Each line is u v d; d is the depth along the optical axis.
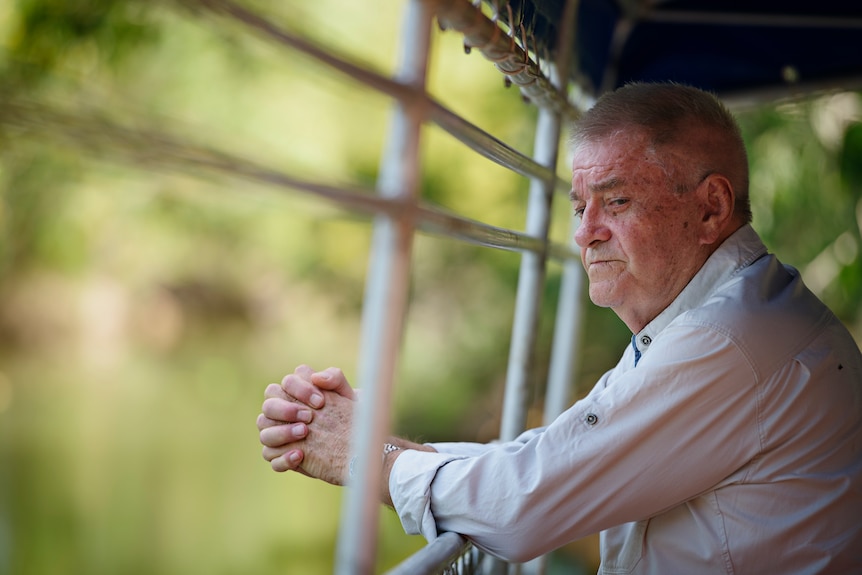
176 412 21.64
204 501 15.25
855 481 2.04
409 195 1.33
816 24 3.81
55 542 13.01
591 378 10.90
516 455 2.02
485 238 1.83
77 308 25.61
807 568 2.00
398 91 1.31
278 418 2.31
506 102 12.54
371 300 1.34
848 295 7.47
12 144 0.97
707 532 2.04
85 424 19.89
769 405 2.00
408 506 2.10
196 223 21.61
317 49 1.15
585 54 3.38
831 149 7.49
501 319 14.66
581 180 2.25
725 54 4.05
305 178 1.13
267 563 12.57
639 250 2.19
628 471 1.98
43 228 19.23
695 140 2.17
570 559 9.50
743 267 2.19
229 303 26.22
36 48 8.65
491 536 2.00
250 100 14.51
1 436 18.30
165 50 13.39
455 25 1.59
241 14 1.05
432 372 14.93
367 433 1.36
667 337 2.05
